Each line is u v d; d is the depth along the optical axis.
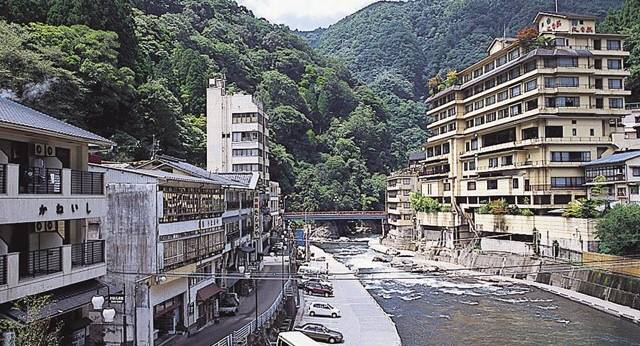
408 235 117.75
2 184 21.86
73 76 64.94
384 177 173.88
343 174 164.50
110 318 24.16
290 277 61.50
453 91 105.75
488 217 89.25
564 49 82.50
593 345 47.41
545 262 73.75
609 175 76.12
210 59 147.88
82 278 27.02
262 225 85.69
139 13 132.00
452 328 54.75
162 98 81.69
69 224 29.06
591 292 63.72
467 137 104.38
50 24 75.94
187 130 93.31
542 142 81.62
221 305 48.62
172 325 38.62
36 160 25.78
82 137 27.09
